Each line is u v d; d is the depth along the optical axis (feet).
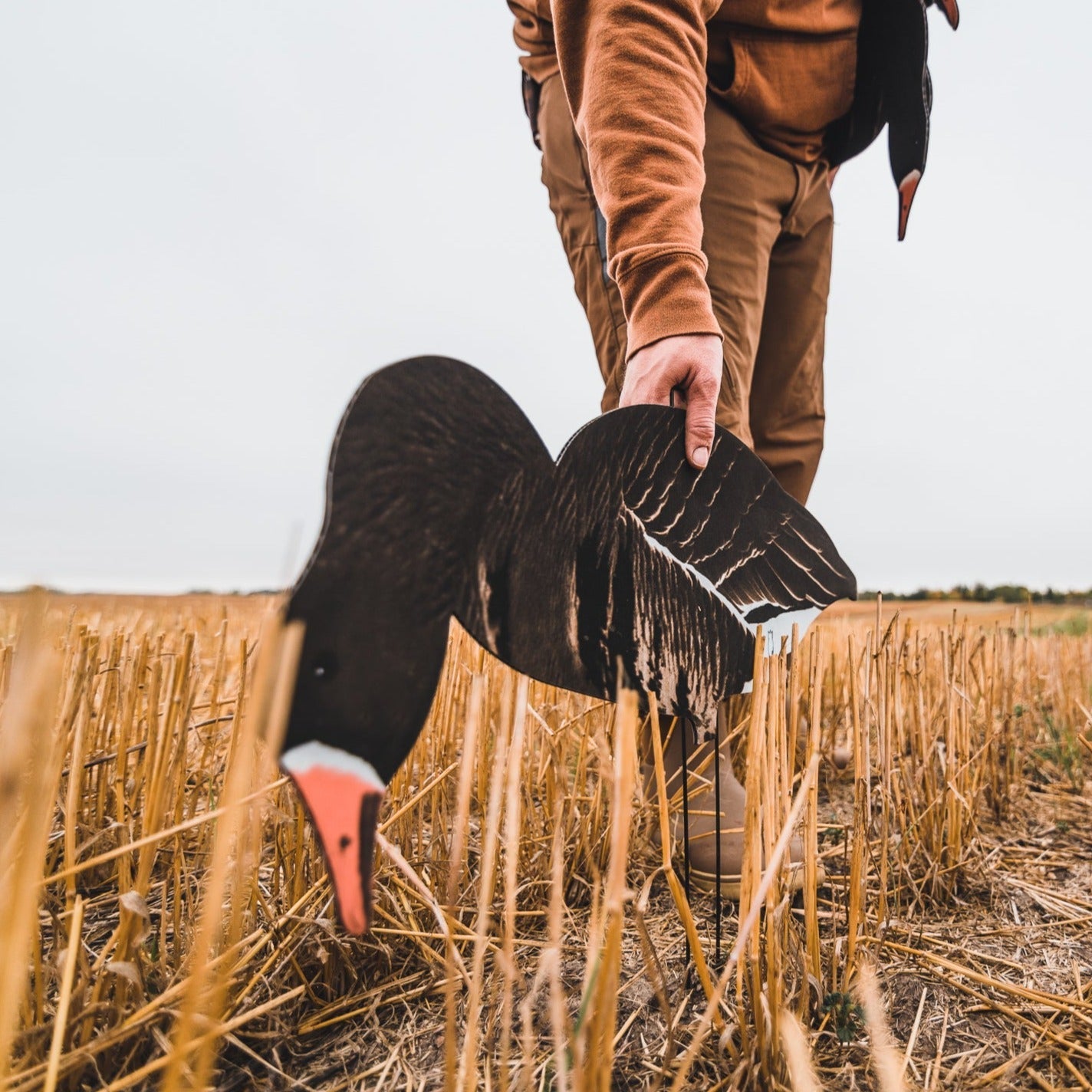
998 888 4.87
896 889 4.60
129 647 5.12
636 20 3.99
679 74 4.03
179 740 3.62
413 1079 2.92
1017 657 8.57
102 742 4.65
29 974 2.97
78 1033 2.71
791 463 6.39
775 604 3.80
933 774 5.00
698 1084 2.88
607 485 3.21
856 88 5.66
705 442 3.61
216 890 1.66
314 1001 3.38
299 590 2.31
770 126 5.26
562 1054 1.88
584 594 3.08
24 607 1.47
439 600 2.59
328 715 2.33
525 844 4.50
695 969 3.59
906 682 5.96
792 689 3.39
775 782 3.16
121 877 2.92
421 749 4.84
